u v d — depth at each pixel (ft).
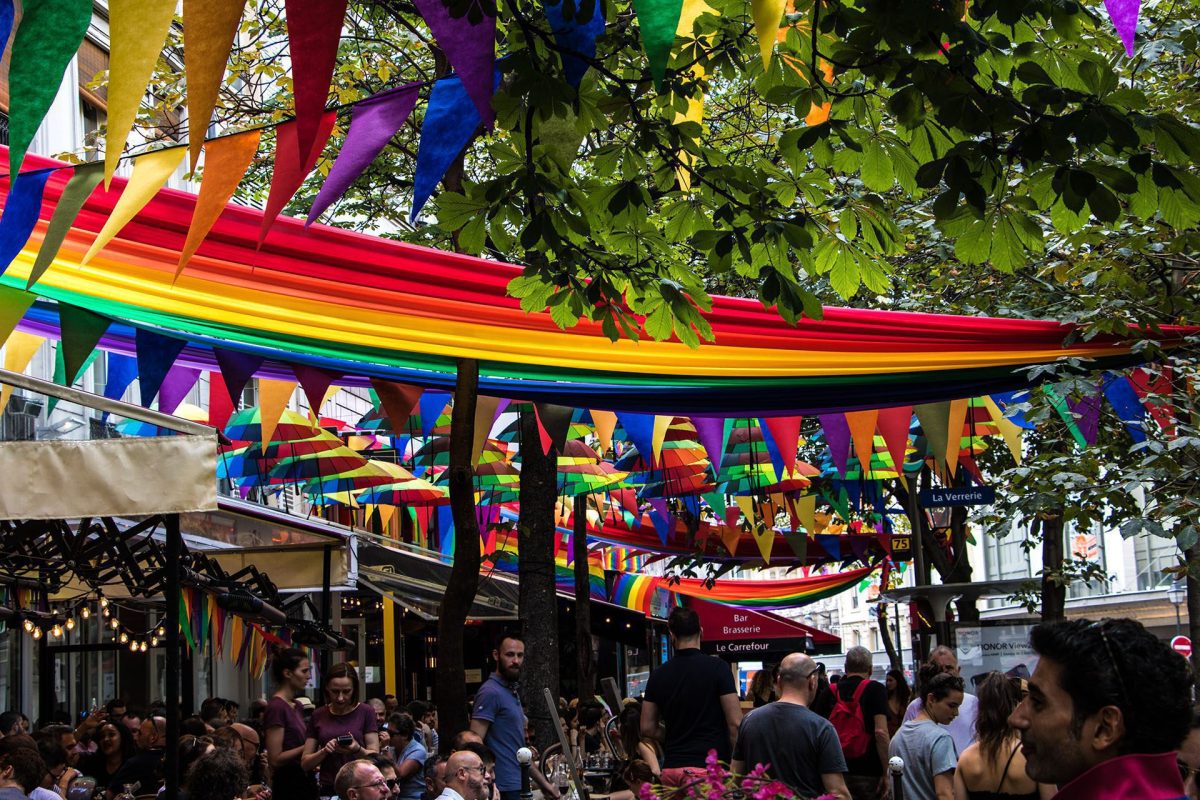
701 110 20.40
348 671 33.96
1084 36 22.06
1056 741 7.88
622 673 132.57
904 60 17.60
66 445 22.88
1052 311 35.88
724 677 28.32
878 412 38.96
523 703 46.42
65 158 42.09
